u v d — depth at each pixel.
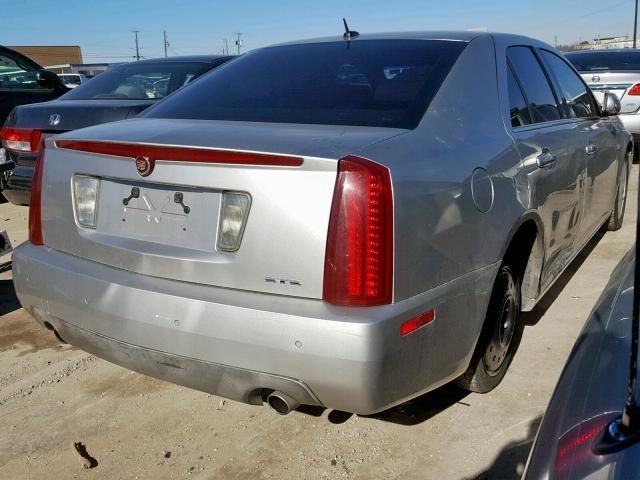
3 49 7.85
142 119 2.91
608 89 8.95
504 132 2.90
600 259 5.00
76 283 2.53
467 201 2.44
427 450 2.67
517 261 3.06
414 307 2.16
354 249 2.06
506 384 3.14
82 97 6.20
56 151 2.77
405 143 2.29
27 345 3.69
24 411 3.01
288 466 2.59
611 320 1.58
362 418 2.90
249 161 2.17
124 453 2.70
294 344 2.06
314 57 3.12
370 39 3.19
